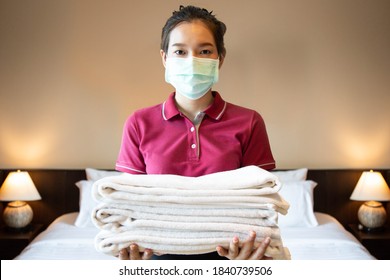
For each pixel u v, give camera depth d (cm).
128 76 313
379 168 321
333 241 253
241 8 309
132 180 92
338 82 316
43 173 317
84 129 318
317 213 310
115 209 92
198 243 91
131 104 315
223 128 110
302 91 316
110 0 309
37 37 311
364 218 304
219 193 90
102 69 314
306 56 313
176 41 107
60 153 320
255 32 311
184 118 109
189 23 106
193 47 106
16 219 296
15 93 314
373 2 311
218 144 108
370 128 319
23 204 307
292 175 308
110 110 317
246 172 96
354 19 312
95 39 312
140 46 311
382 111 318
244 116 114
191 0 309
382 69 315
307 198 288
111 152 320
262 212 91
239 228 91
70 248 242
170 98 115
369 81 316
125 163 114
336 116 318
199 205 92
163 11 309
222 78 313
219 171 105
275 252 93
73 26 311
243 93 314
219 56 115
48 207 319
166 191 91
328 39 313
